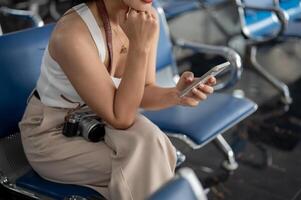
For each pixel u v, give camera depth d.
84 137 1.35
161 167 1.26
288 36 2.90
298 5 3.53
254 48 3.10
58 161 1.37
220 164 2.35
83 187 1.37
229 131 2.68
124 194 1.23
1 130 1.53
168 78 2.24
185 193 0.77
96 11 1.34
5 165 1.54
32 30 1.64
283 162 2.38
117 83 1.38
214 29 3.95
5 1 3.87
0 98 1.52
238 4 2.89
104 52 1.33
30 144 1.42
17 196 1.52
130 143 1.27
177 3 3.68
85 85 1.28
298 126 2.72
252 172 2.29
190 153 2.44
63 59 1.28
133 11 1.29
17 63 1.57
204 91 1.39
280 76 3.42
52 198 1.38
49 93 1.39
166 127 1.77
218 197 2.12
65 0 4.02
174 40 2.71
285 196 2.12
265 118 2.81
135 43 1.28
